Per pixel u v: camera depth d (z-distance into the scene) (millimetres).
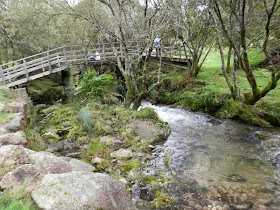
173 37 9773
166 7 5383
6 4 12305
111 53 10102
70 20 8930
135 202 3121
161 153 4742
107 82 8000
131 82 7223
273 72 5371
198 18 8258
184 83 9492
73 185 2170
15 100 6695
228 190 3324
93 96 7652
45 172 2506
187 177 3752
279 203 2990
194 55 9742
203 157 4461
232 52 12766
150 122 6000
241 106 6578
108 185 2311
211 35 9602
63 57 9938
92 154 4645
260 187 3355
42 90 10508
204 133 5812
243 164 4082
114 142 5168
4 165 2568
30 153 2891
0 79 9023
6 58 13250
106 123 5996
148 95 10320
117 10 6203
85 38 10219
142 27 6062
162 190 3402
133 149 4887
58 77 12320
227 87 8328
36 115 7125
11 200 2016
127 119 6109
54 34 12312
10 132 4023
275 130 5508
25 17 11422
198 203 3072
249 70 5750
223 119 6723
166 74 11117
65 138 5492
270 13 4461
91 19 6223
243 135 5434
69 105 8359
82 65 9844
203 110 7711
